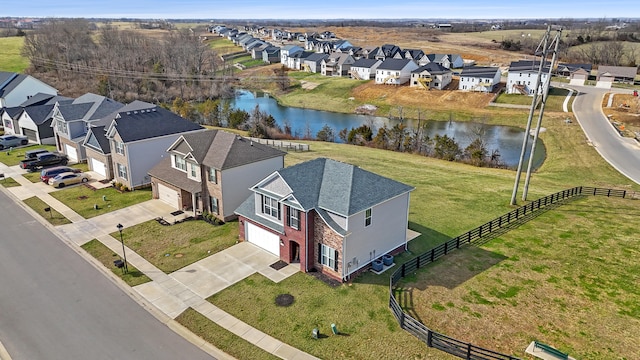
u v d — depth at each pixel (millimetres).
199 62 115625
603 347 17922
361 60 116000
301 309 20797
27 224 31016
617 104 76000
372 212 24000
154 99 92812
